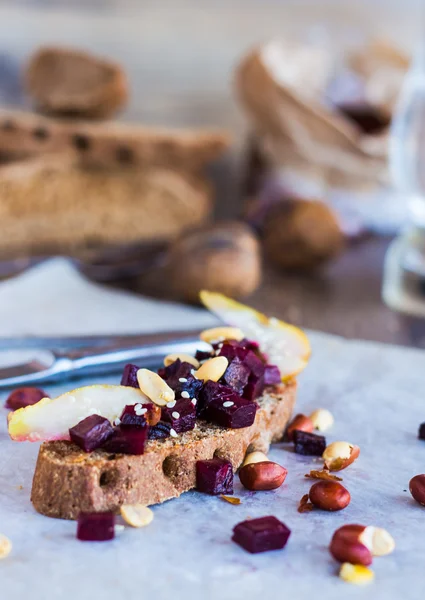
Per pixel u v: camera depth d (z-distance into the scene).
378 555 0.45
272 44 0.96
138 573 0.44
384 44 1.01
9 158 0.77
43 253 0.80
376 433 0.54
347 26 1.10
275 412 0.52
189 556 0.45
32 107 0.92
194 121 1.08
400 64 0.99
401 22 1.11
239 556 0.45
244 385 0.51
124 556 0.44
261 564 0.44
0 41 0.97
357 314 0.73
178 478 0.48
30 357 0.61
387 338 0.69
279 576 0.44
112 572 0.44
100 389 0.49
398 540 0.46
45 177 0.77
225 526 0.46
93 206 0.80
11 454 0.51
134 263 0.79
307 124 0.91
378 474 0.51
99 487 0.46
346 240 0.92
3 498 0.48
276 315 0.72
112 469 0.47
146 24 1.03
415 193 0.78
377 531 0.45
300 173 0.97
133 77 1.04
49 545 0.45
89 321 0.67
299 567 0.44
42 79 0.85
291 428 0.53
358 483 0.50
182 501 0.48
